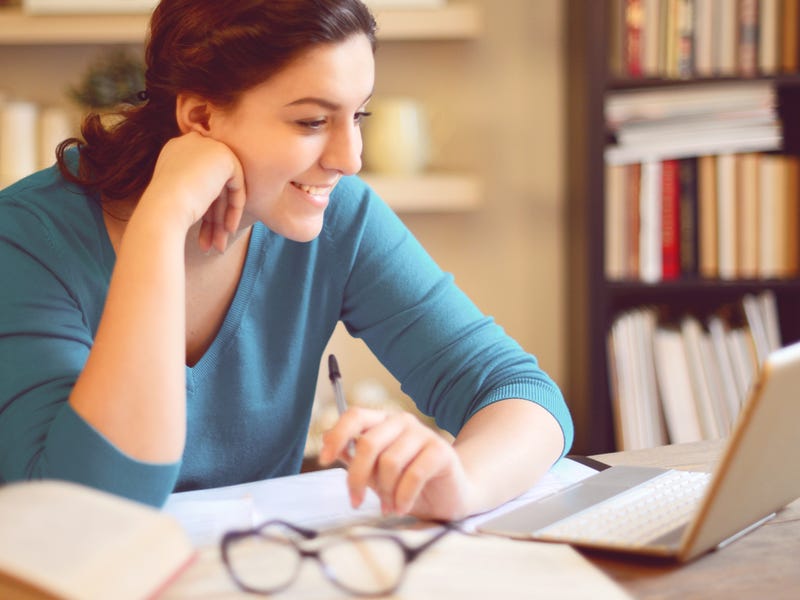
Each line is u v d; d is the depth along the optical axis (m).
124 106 1.17
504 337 1.24
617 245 2.29
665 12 2.23
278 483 0.98
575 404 2.46
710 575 0.75
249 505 0.89
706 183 2.27
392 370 1.29
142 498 0.85
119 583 0.61
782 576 0.75
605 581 0.68
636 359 2.32
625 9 2.23
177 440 0.87
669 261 2.29
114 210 1.12
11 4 2.32
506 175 2.58
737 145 2.26
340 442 0.82
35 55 2.44
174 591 0.65
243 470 1.26
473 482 0.90
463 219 2.60
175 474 0.87
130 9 2.25
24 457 0.90
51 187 1.13
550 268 2.61
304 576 0.68
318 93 0.98
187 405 1.18
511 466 0.96
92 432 0.84
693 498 0.88
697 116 2.26
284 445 1.29
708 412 2.32
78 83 2.45
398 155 2.33
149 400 0.85
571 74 2.41
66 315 1.04
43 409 0.93
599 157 2.25
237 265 1.19
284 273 1.23
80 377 0.87
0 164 2.24
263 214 1.06
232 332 1.19
